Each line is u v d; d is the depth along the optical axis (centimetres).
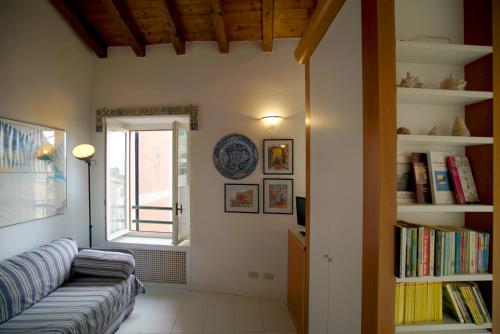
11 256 195
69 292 188
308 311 178
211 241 273
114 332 200
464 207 98
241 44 269
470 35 110
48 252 200
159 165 330
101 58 287
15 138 198
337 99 128
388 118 90
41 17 223
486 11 103
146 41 278
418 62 112
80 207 272
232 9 236
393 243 91
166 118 288
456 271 98
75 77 264
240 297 263
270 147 264
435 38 108
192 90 276
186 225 298
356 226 109
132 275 226
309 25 153
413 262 93
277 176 264
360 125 105
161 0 221
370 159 96
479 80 107
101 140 286
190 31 263
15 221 197
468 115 112
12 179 196
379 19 91
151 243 284
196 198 276
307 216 180
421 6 112
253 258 267
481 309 101
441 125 112
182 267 279
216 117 273
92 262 212
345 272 119
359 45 105
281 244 263
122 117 283
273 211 264
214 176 273
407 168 108
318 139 156
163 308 240
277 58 266
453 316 104
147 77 281
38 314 160
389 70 91
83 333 158
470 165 109
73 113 261
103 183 286
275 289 262
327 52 141
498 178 99
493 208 98
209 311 236
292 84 263
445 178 106
